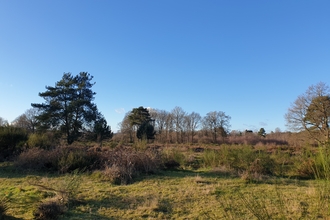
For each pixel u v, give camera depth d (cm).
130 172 969
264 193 713
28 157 1123
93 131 2981
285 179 938
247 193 719
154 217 549
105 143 2353
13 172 1054
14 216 514
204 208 598
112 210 589
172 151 1421
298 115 2608
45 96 2855
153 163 1127
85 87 3128
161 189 790
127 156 1099
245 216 513
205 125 5300
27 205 587
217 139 5141
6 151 1362
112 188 794
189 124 5478
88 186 819
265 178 950
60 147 1265
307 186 817
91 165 1104
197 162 1395
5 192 702
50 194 678
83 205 623
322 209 308
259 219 349
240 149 1226
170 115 5762
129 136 4659
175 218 542
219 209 584
